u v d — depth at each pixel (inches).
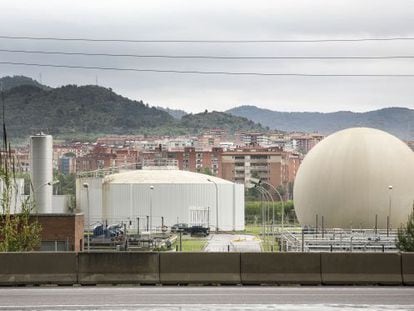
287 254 1488.7
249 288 1421.0
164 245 3873.0
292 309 1148.5
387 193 3907.5
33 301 1231.5
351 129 4136.3
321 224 4008.4
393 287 1441.9
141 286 1455.5
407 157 4018.2
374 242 3351.4
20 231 2303.2
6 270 1467.8
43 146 4301.2
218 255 1485.0
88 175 5964.6
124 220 5679.1
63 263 1473.9
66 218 2564.0
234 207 5999.0
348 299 1259.8
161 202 5757.9
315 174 4037.9
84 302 1220.5
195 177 6028.5
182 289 1405.0
